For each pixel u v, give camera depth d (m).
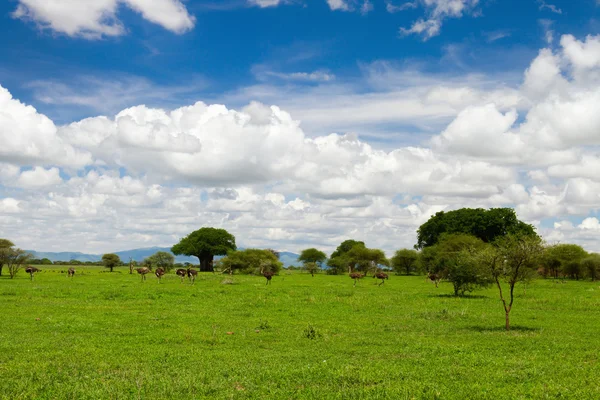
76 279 72.88
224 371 15.18
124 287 53.69
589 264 94.94
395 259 123.44
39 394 12.74
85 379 14.17
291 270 164.88
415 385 13.58
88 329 23.92
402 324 27.19
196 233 149.50
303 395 12.69
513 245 25.56
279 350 19.28
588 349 19.75
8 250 78.25
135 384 13.53
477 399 12.38
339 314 31.88
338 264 124.75
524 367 16.02
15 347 18.84
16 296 41.00
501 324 27.66
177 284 62.22
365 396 12.63
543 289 61.62
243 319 28.73
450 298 44.72
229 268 109.12
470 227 122.31
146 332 23.23
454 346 19.84
